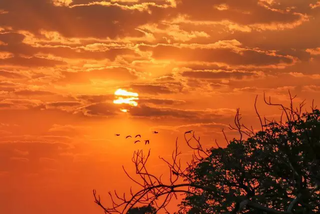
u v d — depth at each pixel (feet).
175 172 134.21
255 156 192.03
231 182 204.85
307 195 166.20
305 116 197.77
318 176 175.63
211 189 143.74
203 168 200.34
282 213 139.44
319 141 183.62
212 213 171.83
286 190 208.23
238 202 139.13
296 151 184.03
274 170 198.18
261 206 138.82
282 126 187.62
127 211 119.44
